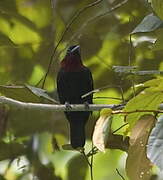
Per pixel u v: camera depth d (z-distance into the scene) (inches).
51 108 350.3
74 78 454.6
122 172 514.9
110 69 491.8
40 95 353.1
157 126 246.4
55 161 514.6
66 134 496.1
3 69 510.9
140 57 455.2
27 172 454.0
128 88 449.7
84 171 437.4
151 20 337.1
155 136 244.5
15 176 476.4
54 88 499.2
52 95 500.4
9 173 482.0
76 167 436.5
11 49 508.1
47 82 512.7
